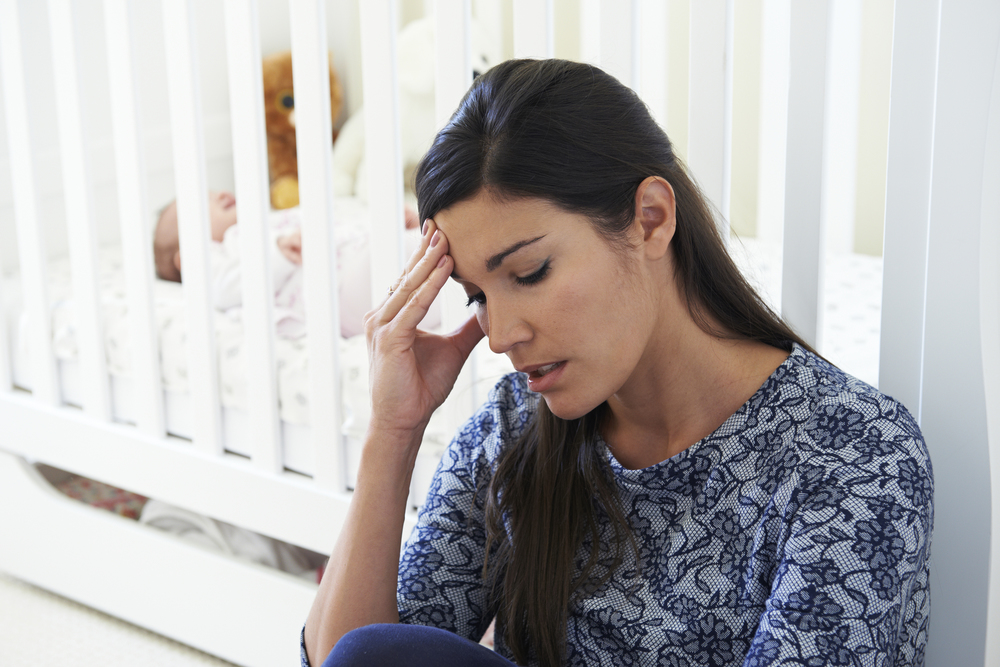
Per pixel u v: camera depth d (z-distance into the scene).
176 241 1.84
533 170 0.64
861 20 1.79
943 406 0.86
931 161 0.84
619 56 0.96
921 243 0.86
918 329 0.88
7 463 1.68
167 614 1.53
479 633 0.86
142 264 1.39
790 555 0.64
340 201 2.11
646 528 0.74
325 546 1.32
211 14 2.12
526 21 1.00
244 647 1.45
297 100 1.18
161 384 1.46
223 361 1.40
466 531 0.84
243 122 1.23
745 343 0.73
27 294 1.56
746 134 2.07
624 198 0.67
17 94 1.45
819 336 0.92
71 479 1.90
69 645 1.55
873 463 0.65
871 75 1.95
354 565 0.80
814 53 0.86
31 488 1.65
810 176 0.88
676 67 2.12
